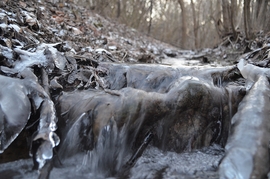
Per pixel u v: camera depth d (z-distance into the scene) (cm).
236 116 308
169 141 334
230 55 888
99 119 311
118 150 315
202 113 337
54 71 396
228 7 1145
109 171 302
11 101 296
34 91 317
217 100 346
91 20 1003
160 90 390
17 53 388
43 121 295
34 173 274
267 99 322
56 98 354
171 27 2712
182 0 2144
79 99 341
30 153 282
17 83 313
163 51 1179
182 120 334
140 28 2216
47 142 279
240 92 362
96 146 305
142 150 320
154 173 289
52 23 690
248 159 243
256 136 265
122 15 1908
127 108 319
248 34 927
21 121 290
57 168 297
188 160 316
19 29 464
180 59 982
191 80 346
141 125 325
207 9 2605
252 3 1053
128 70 434
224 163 248
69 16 868
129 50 830
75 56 455
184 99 328
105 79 433
